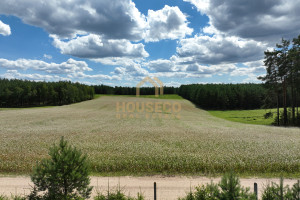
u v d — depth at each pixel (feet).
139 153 50.31
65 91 319.27
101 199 22.27
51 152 20.01
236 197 18.39
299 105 219.41
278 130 104.53
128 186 32.40
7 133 86.28
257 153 50.88
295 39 130.31
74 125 118.01
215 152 53.21
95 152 52.37
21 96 302.04
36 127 107.14
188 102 334.44
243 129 107.55
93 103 294.05
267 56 140.26
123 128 106.32
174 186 32.45
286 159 43.93
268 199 19.40
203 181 34.91
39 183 19.54
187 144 64.54
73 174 19.04
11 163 41.14
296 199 18.21
